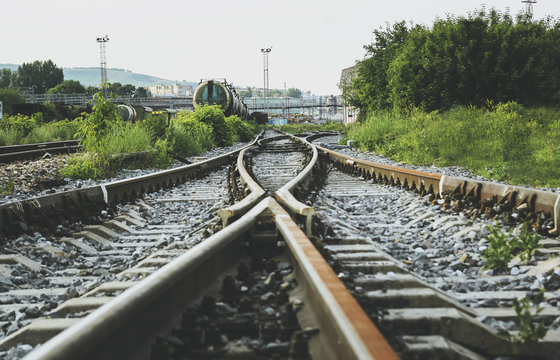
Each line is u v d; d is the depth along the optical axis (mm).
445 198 7156
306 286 2939
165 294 2514
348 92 31656
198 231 5973
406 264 4445
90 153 12555
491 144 14102
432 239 5555
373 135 21391
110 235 6074
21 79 139250
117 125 14875
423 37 24109
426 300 3191
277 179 11258
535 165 11250
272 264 3666
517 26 22375
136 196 8734
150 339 2301
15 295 3873
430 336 2680
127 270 4371
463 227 5812
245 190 7859
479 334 2828
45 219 5855
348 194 9125
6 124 24078
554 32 23078
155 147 16141
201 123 26047
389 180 10320
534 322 3105
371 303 2770
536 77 21062
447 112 20594
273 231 4359
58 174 11586
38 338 2867
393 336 2389
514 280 3969
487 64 21281
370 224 6449
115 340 2031
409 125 19172
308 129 71562
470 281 3969
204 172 13258
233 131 32562
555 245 4738
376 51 28484
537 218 5402
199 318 2504
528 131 15258
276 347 2256
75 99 85812
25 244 5246
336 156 15734
